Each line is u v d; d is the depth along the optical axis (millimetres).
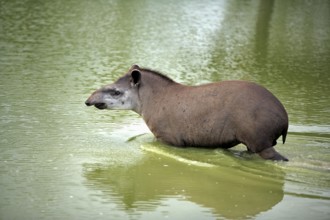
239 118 21766
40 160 21484
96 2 56281
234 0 61438
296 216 17438
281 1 62406
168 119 23344
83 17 49344
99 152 22594
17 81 31469
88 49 39375
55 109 27359
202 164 21516
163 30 46250
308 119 27203
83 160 21703
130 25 47344
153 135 24859
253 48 42281
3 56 36562
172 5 56844
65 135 24188
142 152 22797
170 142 23422
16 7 51719
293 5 60375
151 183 19891
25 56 36781
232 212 17734
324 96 31453
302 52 41875
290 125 26203
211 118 22406
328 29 49812
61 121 25812
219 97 22422
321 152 22828
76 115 26750
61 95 29438
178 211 17734
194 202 18391
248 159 22078
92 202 18250
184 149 23188
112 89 24453
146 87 24188
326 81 34719
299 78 35156
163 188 19531
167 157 22328
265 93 21891
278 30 48594
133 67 24672
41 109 27219
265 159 21656
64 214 17328
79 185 19484
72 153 22297
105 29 45438
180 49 40719
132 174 20625
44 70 33938
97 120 26359
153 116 23750
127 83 24469
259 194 19000
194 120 22766
